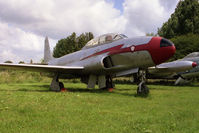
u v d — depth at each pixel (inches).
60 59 507.5
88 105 193.2
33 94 277.6
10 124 122.3
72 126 120.8
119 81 865.5
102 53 358.6
